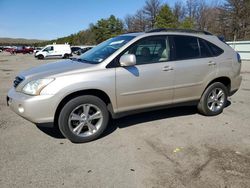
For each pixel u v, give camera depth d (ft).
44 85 13.17
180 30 17.17
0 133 15.64
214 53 18.21
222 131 15.99
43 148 13.66
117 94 14.67
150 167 11.73
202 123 17.39
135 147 13.78
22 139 14.80
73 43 343.05
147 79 15.34
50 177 10.98
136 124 17.17
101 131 14.78
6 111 20.12
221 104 19.16
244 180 10.70
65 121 13.75
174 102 16.90
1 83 34.24
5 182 10.62
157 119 18.11
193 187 10.26
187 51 17.04
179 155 12.84
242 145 13.98
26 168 11.66
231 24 170.71
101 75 14.08
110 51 15.26
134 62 14.07
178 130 16.16
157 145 14.01
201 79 17.56
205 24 217.56
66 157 12.69
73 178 10.91
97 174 11.19
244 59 83.87
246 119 18.28
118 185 10.43
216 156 12.71
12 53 192.13
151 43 15.79
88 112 14.38
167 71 15.96
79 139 14.23
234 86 19.58
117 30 272.72
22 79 14.32
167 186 10.33
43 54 113.80
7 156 12.75
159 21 188.96
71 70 13.89
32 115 13.12
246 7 164.04
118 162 12.20
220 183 10.50
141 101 15.55
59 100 13.32
